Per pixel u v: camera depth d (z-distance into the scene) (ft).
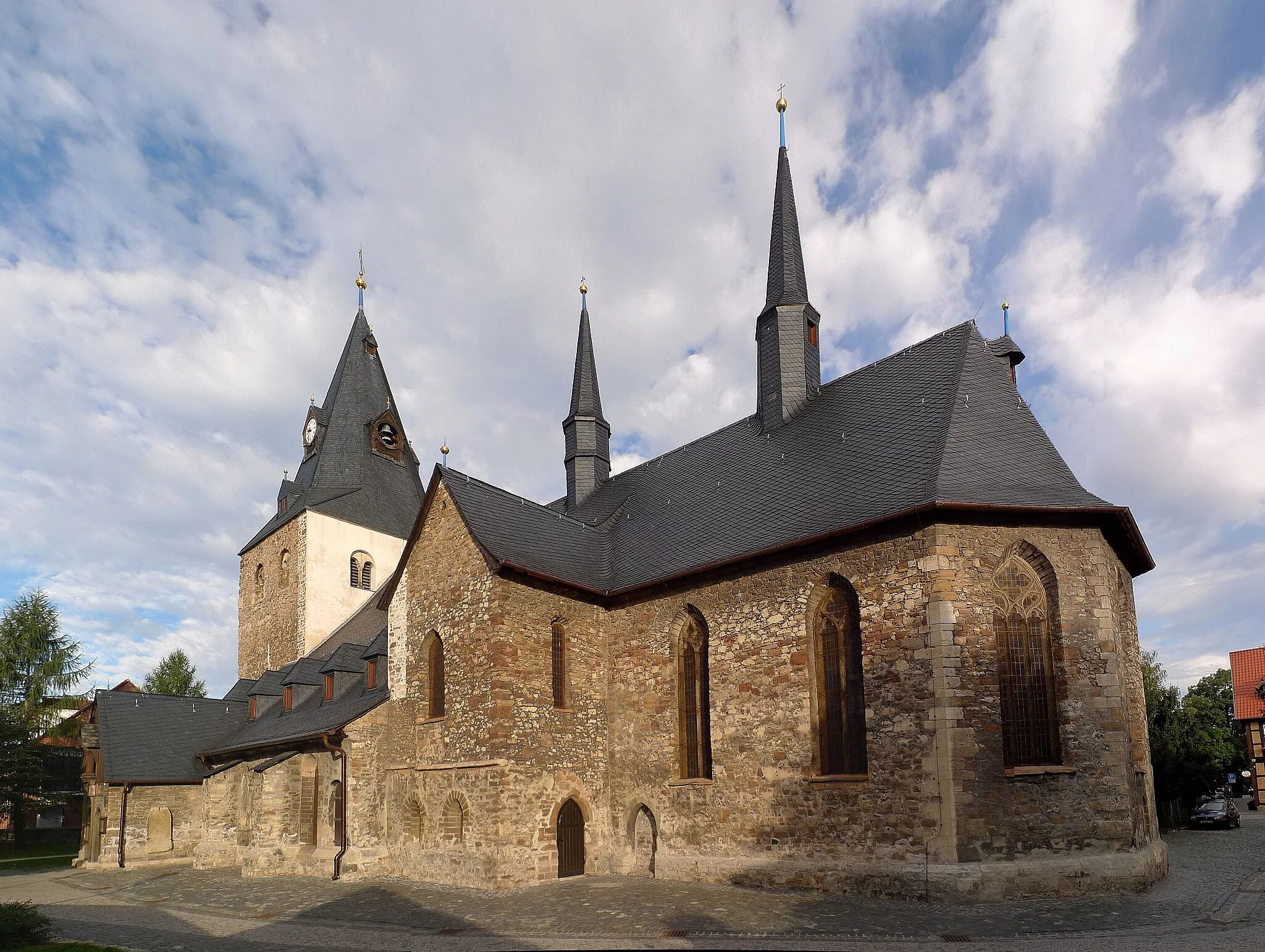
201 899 67.77
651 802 68.08
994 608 54.19
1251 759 179.83
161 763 101.45
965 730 51.19
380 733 75.92
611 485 99.96
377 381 139.44
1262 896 48.78
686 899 54.49
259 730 97.81
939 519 53.88
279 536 126.31
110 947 46.01
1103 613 54.44
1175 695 118.73
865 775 54.70
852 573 57.77
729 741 63.00
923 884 49.65
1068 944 38.40
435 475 76.18
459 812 66.80
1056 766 51.96
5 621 151.74
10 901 68.74
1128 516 55.67
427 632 74.08
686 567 68.59
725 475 79.82
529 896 58.34
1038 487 56.65
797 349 81.05
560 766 67.87
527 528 77.30
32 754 137.18
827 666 59.16
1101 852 50.90
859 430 69.77
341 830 73.67
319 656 111.96
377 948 45.06
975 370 66.80
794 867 56.70
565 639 71.36
